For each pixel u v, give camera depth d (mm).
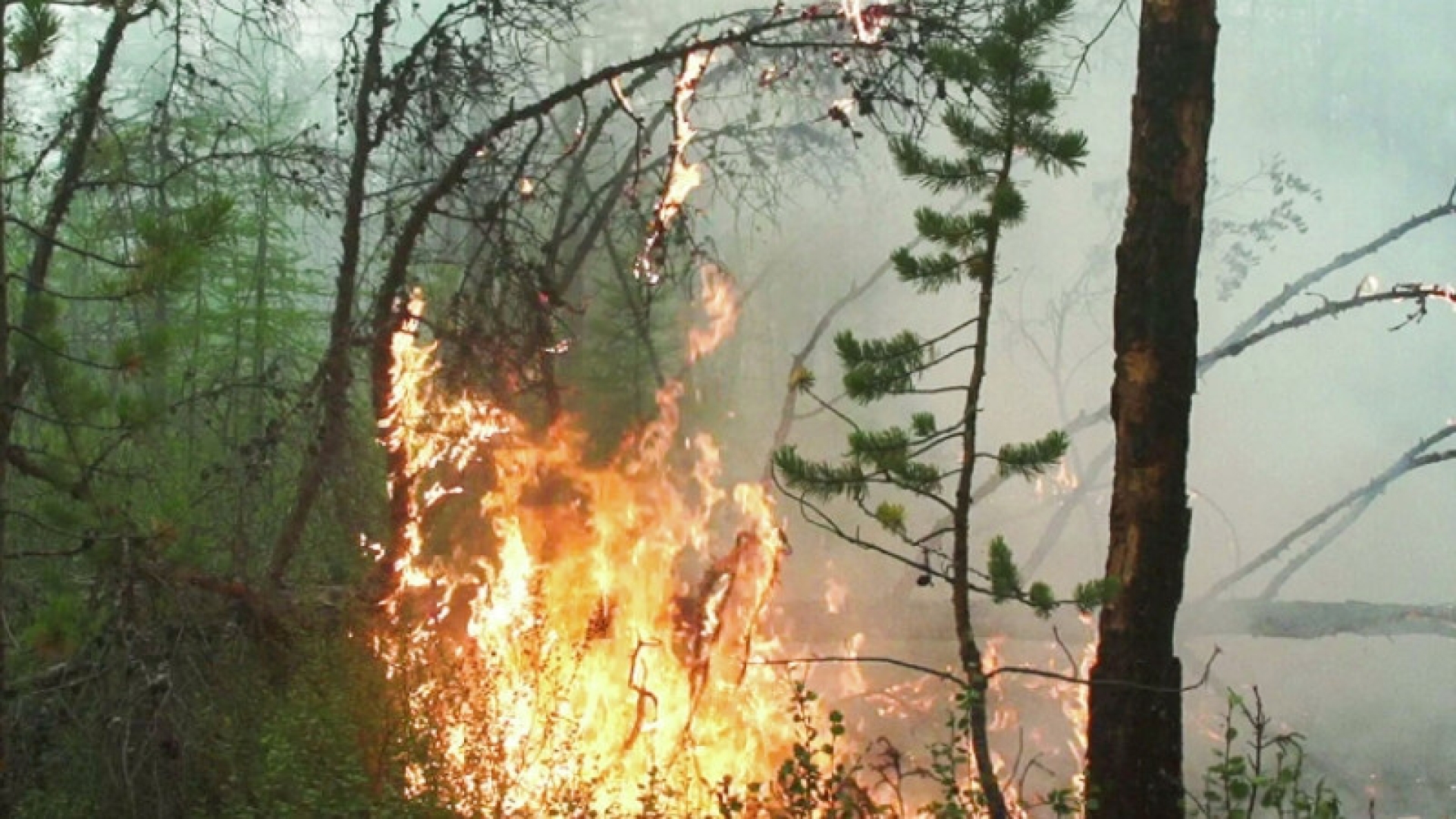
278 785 7988
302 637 9953
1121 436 8141
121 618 8469
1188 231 8094
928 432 8086
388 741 8289
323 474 10914
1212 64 8141
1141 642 8008
